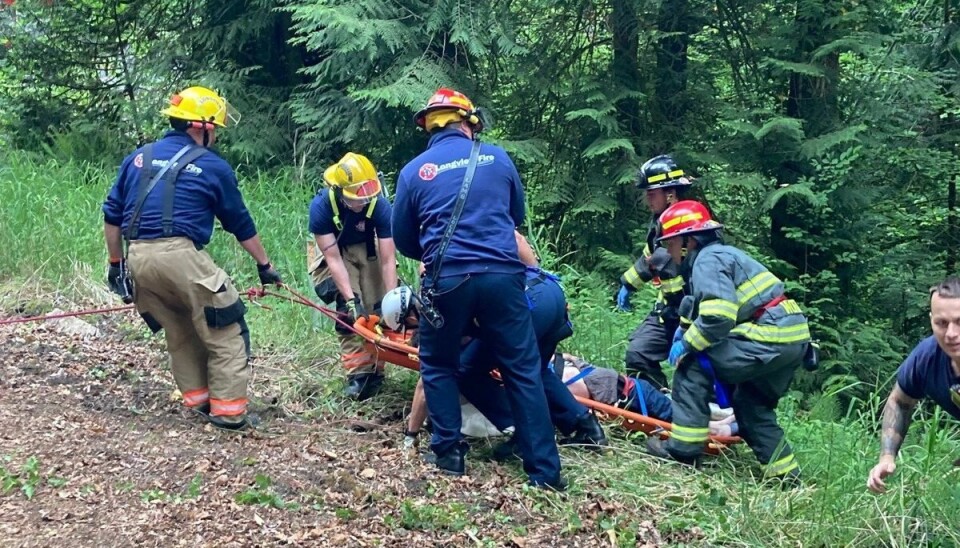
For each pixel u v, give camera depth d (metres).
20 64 12.54
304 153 10.30
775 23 9.66
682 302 4.72
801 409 7.70
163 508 3.62
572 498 4.18
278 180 9.82
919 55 9.99
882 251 10.10
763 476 4.64
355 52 9.56
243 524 3.56
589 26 10.22
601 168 9.83
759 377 4.57
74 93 12.98
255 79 11.70
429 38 9.82
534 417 4.22
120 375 5.29
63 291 6.69
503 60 10.23
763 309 4.55
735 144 9.49
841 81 9.66
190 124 4.54
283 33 11.60
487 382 4.76
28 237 7.18
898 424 3.73
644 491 4.32
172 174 4.41
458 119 4.35
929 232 10.66
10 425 4.30
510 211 4.38
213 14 11.58
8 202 7.73
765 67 9.39
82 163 10.62
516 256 4.19
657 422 4.91
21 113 12.42
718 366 4.55
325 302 5.46
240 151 10.59
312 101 10.23
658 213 5.54
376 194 4.98
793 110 9.64
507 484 4.32
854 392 8.48
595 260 9.73
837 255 9.20
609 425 5.12
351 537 3.54
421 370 4.41
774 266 9.40
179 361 4.70
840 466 4.64
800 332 4.54
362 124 10.02
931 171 9.77
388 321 4.70
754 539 3.85
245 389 4.67
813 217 9.23
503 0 9.75
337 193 5.07
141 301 4.53
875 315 9.93
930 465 4.13
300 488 3.95
